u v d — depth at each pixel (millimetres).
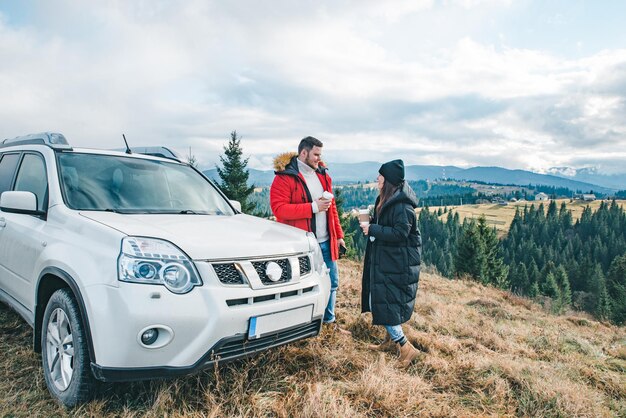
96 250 2381
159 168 3826
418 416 2709
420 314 5609
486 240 51219
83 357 2301
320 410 2516
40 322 2846
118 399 2521
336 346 3721
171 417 2381
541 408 2980
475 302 7637
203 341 2252
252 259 2570
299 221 3922
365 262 3746
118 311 2139
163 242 2379
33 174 3430
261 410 2537
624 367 4152
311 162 4043
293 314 2709
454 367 3557
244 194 26734
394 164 3508
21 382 2764
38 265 2730
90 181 3225
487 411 2893
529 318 6867
